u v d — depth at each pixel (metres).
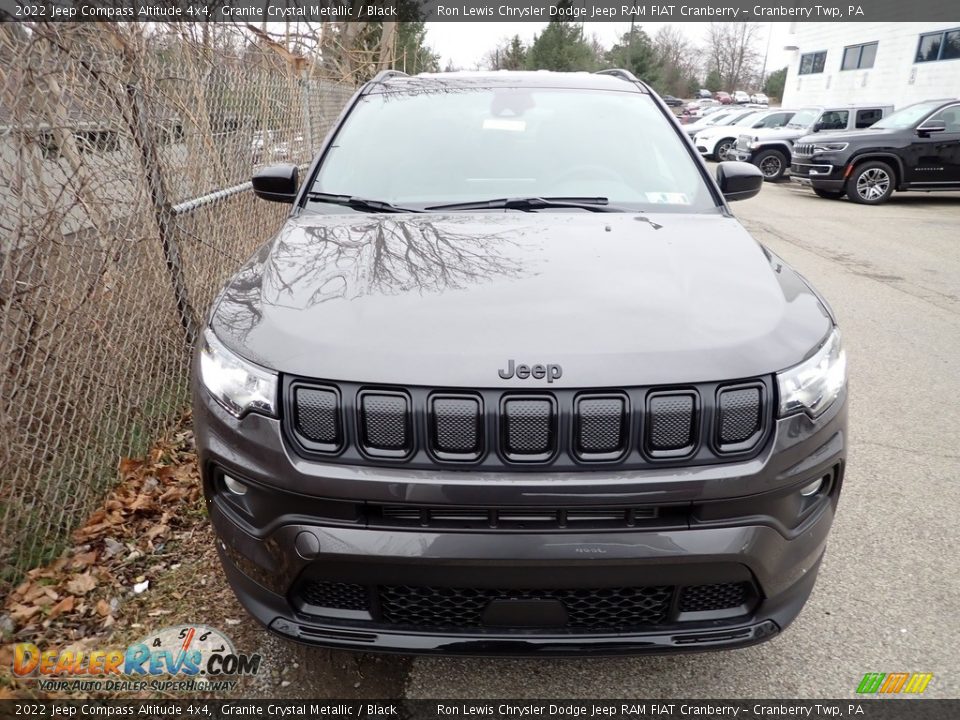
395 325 1.82
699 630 1.82
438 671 2.22
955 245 9.09
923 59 20.84
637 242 2.38
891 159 12.94
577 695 2.14
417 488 1.66
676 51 73.12
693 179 2.95
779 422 1.74
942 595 2.57
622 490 1.65
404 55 13.20
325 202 2.82
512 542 1.68
